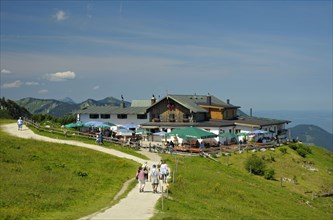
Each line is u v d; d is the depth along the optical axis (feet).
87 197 97.45
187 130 209.87
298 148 266.16
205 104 294.66
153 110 280.72
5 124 267.39
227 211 101.24
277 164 218.79
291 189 174.40
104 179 122.93
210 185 129.08
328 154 299.58
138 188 113.39
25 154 142.61
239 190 133.39
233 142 262.88
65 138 214.48
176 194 108.68
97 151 175.73
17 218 73.67
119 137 252.42
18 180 102.17
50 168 125.39
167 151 202.80
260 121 293.43
